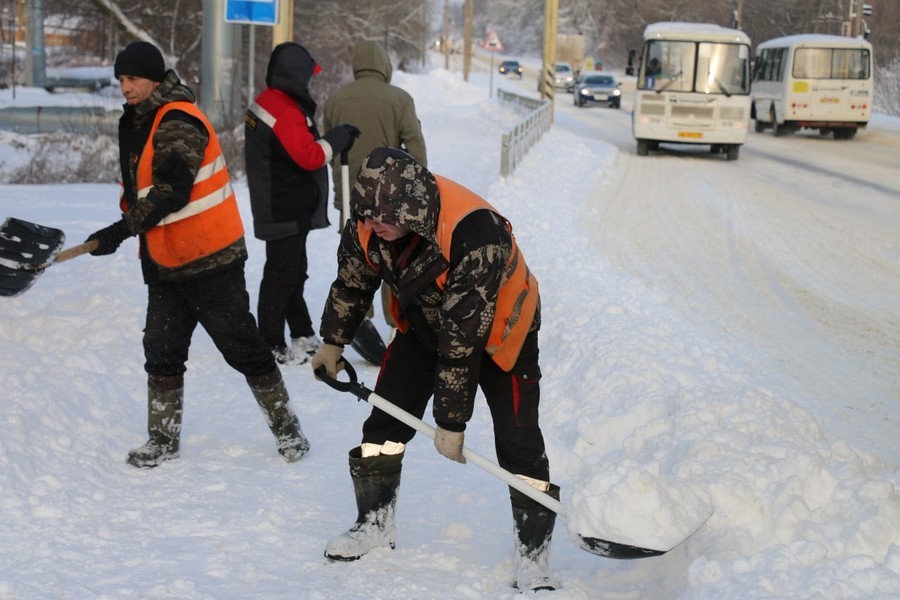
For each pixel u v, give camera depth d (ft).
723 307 28.96
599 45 311.27
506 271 11.43
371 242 11.68
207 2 62.23
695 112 72.43
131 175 14.96
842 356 24.09
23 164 55.47
